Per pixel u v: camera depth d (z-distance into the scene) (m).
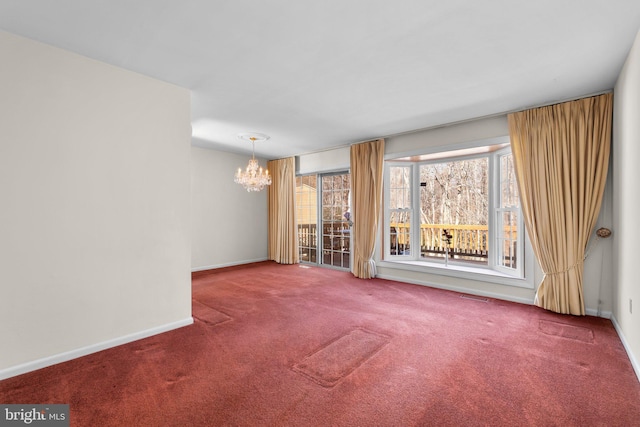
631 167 2.29
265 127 4.36
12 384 1.94
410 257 5.18
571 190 3.16
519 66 2.54
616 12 1.83
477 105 3.43
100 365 2.20
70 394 1.84
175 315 2.90
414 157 4.81
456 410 1.69
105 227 2.47
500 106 3.45
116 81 2.53
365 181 5.04
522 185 3.48
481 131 3.91
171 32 2.06
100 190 2.44
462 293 4.12
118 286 2.54
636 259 2.16
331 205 6.12
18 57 2.08
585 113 3.10
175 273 2.91
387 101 3.34
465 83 2.87
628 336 2.38
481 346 2.49
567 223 3.18
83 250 2.36
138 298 2.66
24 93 2.10
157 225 2.79
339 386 1.93
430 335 2.71
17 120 2.07
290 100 3.31
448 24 1.97
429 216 6.12
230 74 2.70
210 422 1.60
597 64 2.48
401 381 1.98
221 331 2.83
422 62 2.48
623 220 2.57
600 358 2.27
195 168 5.69
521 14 1.86
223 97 3.23
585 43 2.18
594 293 3.17
